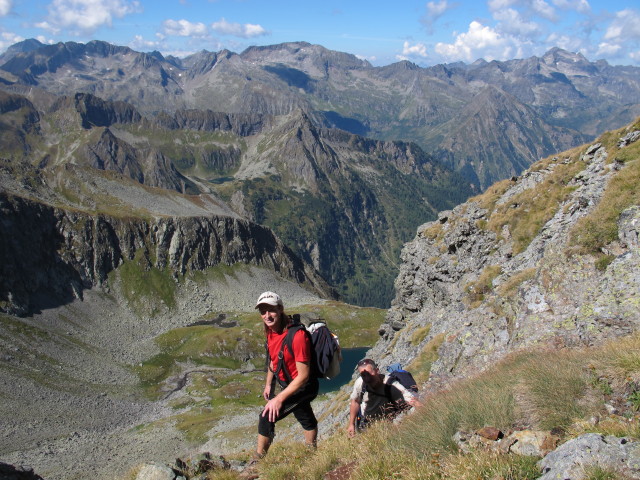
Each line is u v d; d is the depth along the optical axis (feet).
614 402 32.53
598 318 54.80
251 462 42.52
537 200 140.26
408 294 194.80
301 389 35.12
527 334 67.10
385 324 209.56
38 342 583.99
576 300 64.69
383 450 35.78
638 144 99.09
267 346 36.29
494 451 29.78
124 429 402.93
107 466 299.79
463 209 185.37
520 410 35.06
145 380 557.33
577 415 32.32
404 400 45.03
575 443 25.95
